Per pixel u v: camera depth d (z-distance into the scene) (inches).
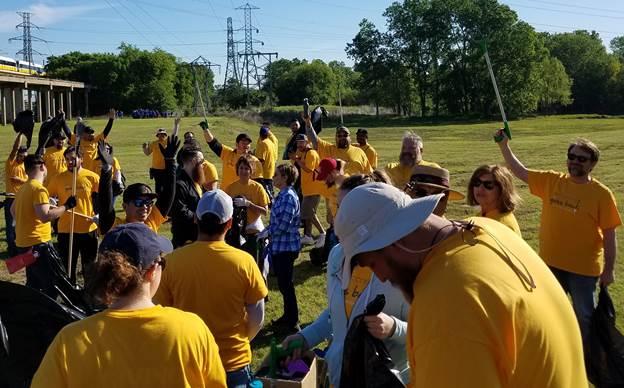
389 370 100.1
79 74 3954.2
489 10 2997.0
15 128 351.9
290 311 267.9
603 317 166.6
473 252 73.4
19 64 3752.5
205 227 157.5
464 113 3154.5
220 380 105.4
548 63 3211.1
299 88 4037.9
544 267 78.9
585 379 77.6
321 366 152.6
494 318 67.8
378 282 127.0
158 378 96.7
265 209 301.0
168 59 4057.6
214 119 2289.6
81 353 96.1
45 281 247.8
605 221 207.8
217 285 153.3
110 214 254.7
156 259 106.3
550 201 216.2
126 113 3956.7
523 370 69.9
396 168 274.5
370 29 3390.7
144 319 99.6
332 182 290.5
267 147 484.1
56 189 311.4
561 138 1391.5
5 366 157.6
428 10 3184.1
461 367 66.2
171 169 253.8
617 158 912.3
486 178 182.4
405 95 3376.0
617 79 3885.3
